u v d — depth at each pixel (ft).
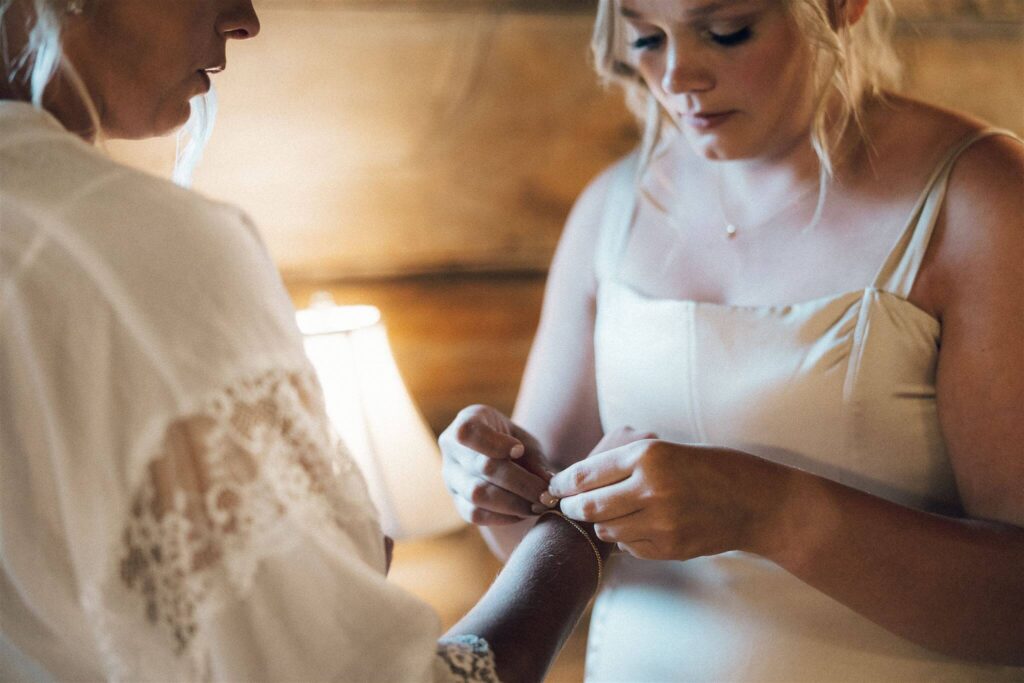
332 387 3.98
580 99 5.40
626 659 3.29
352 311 4.20
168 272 2.05
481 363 5.48
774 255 3.16
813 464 3.03
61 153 2.11
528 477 2.98
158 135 2.40
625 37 3.32
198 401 2.01
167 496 2.00
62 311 2.03
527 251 5.46
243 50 4.92
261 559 2.03
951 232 2.85
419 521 4.05
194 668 2.01
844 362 2.95
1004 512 2.76
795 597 3.06
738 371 3.08
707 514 2.68
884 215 2.97
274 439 2.07
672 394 3.20
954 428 2.83
